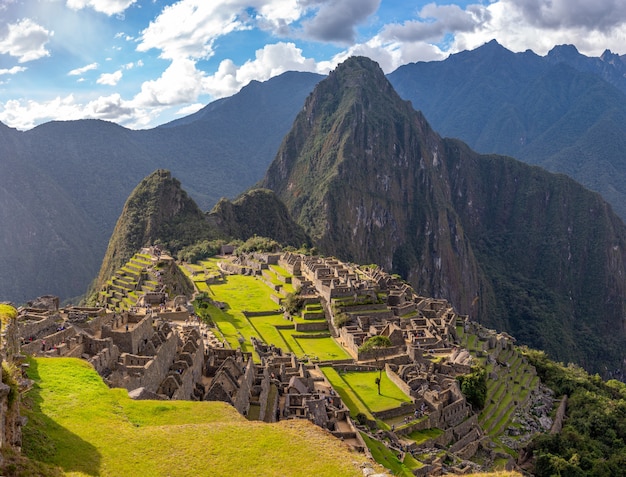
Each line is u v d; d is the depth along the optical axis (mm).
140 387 45500
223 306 132875
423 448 72312
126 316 60625
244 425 36375
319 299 132500
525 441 93875
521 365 135875
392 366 96312
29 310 54125
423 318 125375
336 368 95812
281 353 94438
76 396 36281
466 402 91438
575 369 174125
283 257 187250
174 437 33594
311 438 35250
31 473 24781
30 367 38906
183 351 60406
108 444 31500
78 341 48125
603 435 112188
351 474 31109
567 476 87062
